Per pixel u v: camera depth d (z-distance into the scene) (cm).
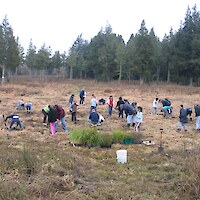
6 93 3297
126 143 1328
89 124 1802
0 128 1580
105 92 3738
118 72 6047
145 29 5169
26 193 672
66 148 1198
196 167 855
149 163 1041
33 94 3322
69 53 6525
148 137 1490
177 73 5578
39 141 1322
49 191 708
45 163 920
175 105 2784
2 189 650
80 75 7012
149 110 2462
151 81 6016
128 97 3294
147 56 5081
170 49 5584
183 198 712
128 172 930
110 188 779
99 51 5966
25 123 1752
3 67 5103
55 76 7962
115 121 1942
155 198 725
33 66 6756
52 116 1448
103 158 1089
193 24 5356
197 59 4947
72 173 881
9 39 5156
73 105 1841
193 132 1658
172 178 870
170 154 1149
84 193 734
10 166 862
